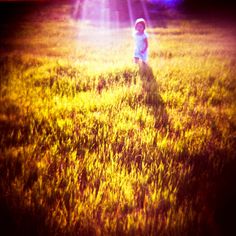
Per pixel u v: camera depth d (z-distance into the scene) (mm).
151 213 2490
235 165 3258
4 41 14523
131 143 3809
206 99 5688
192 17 26797
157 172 3146
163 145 3670
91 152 3627
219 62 9086
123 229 2309
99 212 2537
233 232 2318
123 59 9484
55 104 5262
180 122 4449
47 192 2760
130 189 2781
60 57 10156
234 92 6062
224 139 3939
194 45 13406
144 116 4578
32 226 2344
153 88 5926
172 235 2256
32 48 12453
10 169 3197
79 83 6504
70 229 2324
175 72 7398
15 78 7047
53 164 3303
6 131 4180
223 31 18969
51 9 32219
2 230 2318
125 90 5629
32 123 4453
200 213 2439
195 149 3590
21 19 25547
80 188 2906
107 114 4684
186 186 2877
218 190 2799
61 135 4020
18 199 2652
